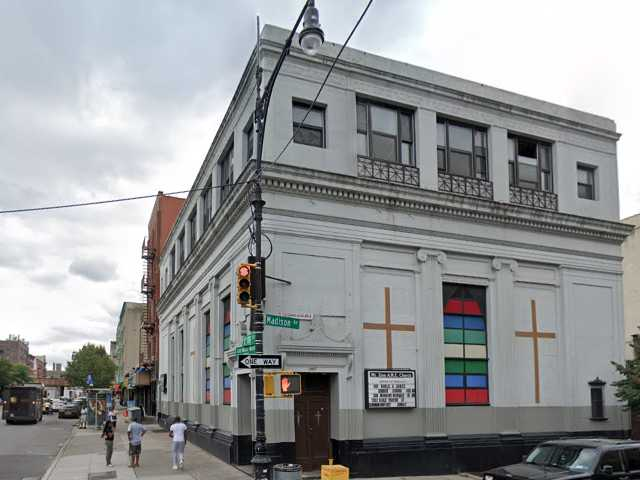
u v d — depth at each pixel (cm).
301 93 1856
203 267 2603
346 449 1745
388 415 1836
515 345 2100
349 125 1916
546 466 1223
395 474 1788
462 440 1925
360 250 1877
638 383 2081
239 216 1945
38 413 5078
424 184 2008
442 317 1975
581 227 2286
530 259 2170
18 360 17212
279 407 1681
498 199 2148
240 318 1892
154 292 4825
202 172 2786
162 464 2041
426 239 1978
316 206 1822
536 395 2114
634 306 3038
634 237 3067
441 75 2116
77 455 2384
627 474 1173
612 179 2453
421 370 1911
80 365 10169
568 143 2359
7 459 2331
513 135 2267
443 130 2116
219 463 1978
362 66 1947
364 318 1864
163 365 4022
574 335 2225
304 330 1747
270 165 1753
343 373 1781
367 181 1877
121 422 4375
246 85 1961
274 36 1845
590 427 2197
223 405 2200
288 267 1766
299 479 1280
